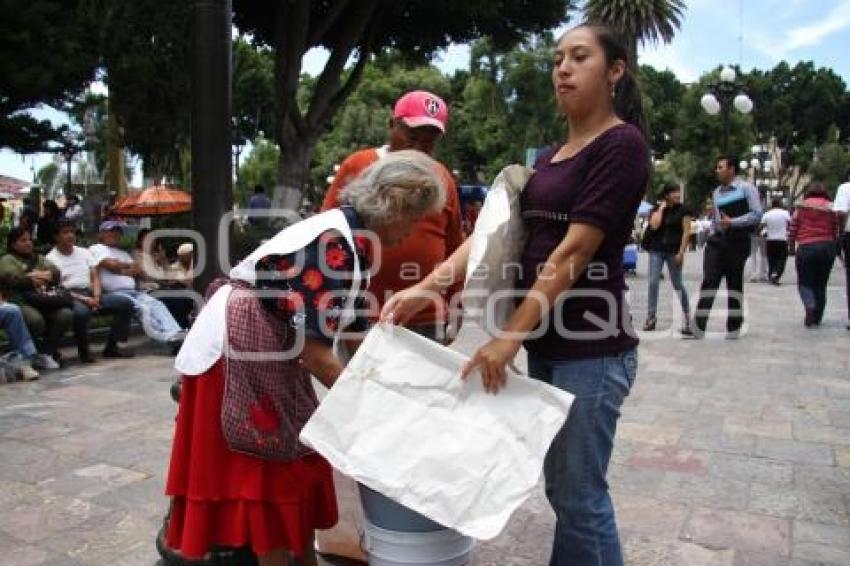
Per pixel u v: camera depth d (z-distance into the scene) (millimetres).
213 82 3012
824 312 10727
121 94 13539
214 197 3033
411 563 2373
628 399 5770
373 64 50875
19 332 6680
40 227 14688
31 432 5051
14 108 13594
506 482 2137
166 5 12133
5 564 3207
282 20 14758
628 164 2162
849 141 82562
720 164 8438
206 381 2490
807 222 9266
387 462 2180
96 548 3361
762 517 3592
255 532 2490
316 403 2637
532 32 18094
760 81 78938
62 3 12328
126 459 4508
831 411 5434
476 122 50281
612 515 2420
